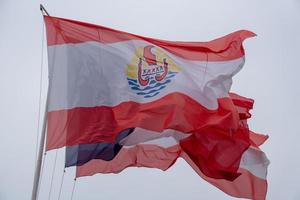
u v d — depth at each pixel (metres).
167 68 8.93
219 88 8.89
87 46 8.65
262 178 9.49
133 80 8.73
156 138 8.53
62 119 8.16
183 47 9.21
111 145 8.31
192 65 9.03
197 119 8.62
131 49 8.91
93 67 8.57
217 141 8.59
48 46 8.37
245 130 8.98
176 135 8.60
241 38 9.13
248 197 9.45
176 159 8.75
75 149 8.11
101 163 8.38
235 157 8.59
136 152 8.65
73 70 8.42
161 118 8.56
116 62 8.74
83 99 8.34
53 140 8.05
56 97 8.20
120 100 8.55
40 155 8.29
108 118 8.38
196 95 8.82
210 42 9.36
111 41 8.84
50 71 8.27
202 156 8.53
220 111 8.77
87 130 8.23
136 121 8.48
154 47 9.05
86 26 8.77
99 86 8.50
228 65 9.03
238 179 9.38
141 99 8.66
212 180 9.27
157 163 8.73
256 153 9.50
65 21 8.63
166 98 8.69
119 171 8.48
